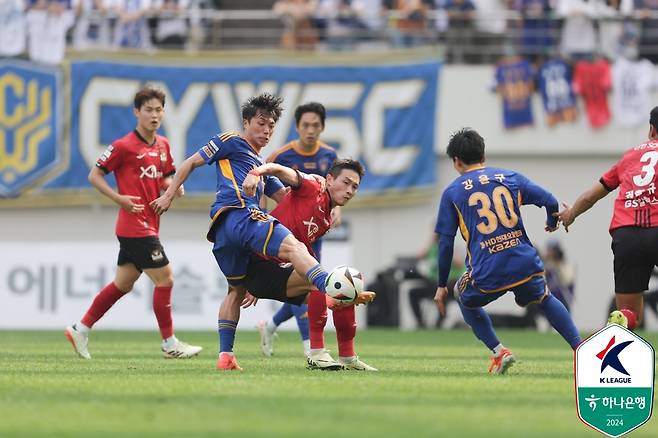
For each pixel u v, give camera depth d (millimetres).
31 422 19688
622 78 73312
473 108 74188
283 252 28375
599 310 73750
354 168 30453
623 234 31062
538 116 74188
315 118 38469
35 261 67188
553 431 18766
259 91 72562
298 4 75188
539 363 37062
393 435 17891
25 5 72375
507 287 29516
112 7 74188
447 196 30172
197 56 72562
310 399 23031
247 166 30016
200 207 72938
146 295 66250
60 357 38500
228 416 20297
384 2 76625
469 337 59438
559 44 75000
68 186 72750
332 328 65000
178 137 72500
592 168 74500
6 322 67062
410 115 72750
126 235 37812
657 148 31000
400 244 73562
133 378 27922
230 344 30984
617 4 74438
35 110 72500
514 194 29859
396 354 43031
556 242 72500
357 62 72625
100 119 72562
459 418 20156
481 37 77125
